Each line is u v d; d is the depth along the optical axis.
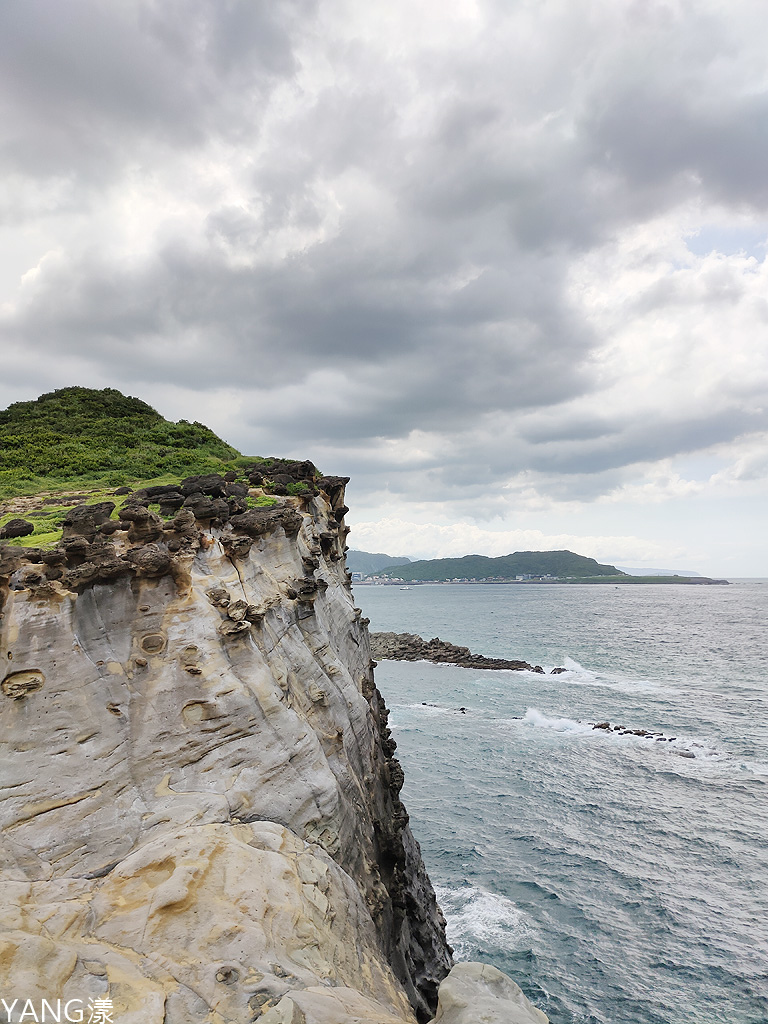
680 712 71.38
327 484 32.94
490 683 91.88
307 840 13.39
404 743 62.00
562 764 54.94
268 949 9.33
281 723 14.66
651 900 34.19
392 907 19.92
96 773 11.92
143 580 14.81
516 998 9.87
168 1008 8.00
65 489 27.94
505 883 36.31
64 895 9.91
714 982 28.11
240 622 15.11
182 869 10.20
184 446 37.84
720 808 44.91
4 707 11.88
